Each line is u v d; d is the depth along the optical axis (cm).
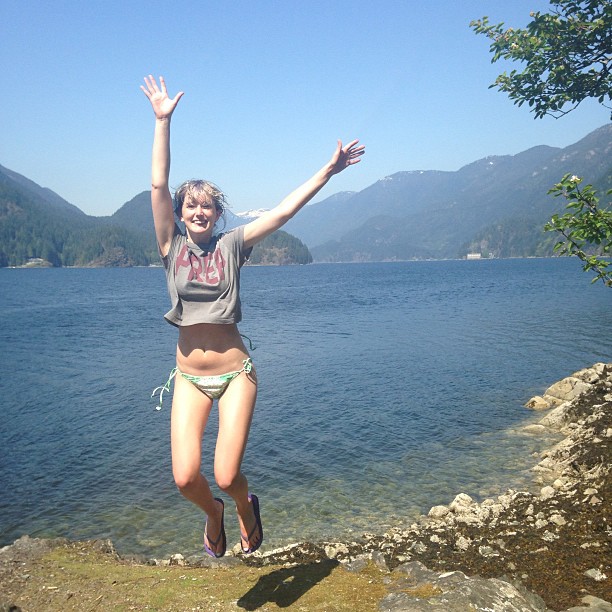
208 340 389
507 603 419
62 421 1477
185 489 382
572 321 3422
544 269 15312
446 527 744
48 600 445
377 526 849
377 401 1627
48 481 1058
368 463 1128
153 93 387
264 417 1476
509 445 1220
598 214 592
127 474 1091
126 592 455
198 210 385
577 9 673
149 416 1522
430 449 1208
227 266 386
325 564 511
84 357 2584
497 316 3900
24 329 3806
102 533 853
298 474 1077
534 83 723
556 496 779
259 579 475
